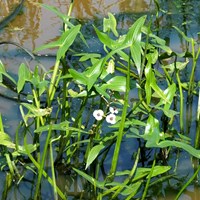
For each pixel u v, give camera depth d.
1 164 2.11
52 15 3.21
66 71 2.12
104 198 1.98
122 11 3.29
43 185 2.08
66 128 1.89
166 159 2.20
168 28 3.09
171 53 2.31
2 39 2.97
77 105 2.43
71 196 2.07
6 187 2.00
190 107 2.46
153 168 1.85
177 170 2.16
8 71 2.66
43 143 2.24
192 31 3.06
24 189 2.06
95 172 2.12
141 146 2.23
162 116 2.31
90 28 3.09
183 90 2.54
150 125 1.93
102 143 1.97
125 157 2.20
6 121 2.35
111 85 1.91
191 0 3.36
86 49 2.86
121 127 1.85
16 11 3.20
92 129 1.97
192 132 2.35
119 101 1.96
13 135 2.27
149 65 1.92
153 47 2.29
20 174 2.10
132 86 1.91
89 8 3.30
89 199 2.05
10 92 2.53
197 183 2.10
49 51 2.83
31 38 2.99
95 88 1.89
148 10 3.30
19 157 2.12
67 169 2.13
